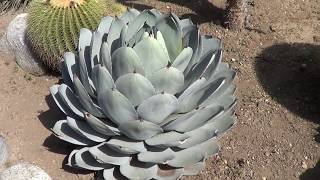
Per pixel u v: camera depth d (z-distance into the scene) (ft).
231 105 6.66
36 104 7.71
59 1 7.39
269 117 7.66
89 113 6.45
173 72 6.13
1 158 7.00
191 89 6.31
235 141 7.38
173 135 6.44
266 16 9.16
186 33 6.75
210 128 6.62
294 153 7.25
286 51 8.54
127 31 6.68
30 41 7.72
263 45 8.65
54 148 7.18
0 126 7.41
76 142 6.63
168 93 6.31
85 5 7.41
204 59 6.42
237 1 8.55
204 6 9.41
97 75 6.30
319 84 8.07
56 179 6.88
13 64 8.27
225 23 8.90
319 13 9.25
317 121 7.61
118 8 8.72
